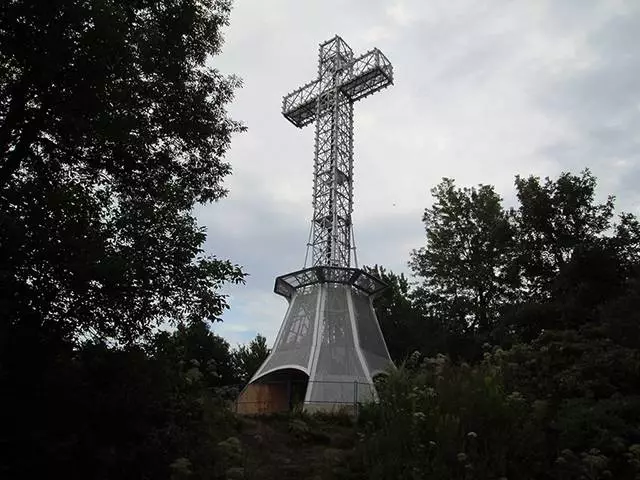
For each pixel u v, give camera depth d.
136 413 10.73
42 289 10.01
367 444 13.14
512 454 12.13
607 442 12.09
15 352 9.53
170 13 13.41
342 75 37.78
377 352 30.98
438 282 40.56
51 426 9.60
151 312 11.14
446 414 12.90
